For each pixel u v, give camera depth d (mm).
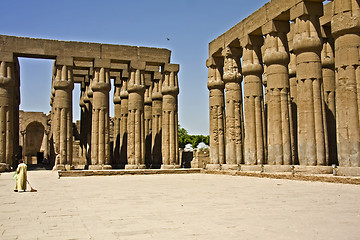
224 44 24672
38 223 6785
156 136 34844
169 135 31688
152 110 35562
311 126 16906
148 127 37250
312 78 17047
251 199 9625
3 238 5613
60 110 29141
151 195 11156
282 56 19484
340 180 13258
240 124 23844
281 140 19219
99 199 10336
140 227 6301
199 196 10609
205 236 5551
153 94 35469
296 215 7078
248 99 21891
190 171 26062
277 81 19469
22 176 13000
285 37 19844
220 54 26250
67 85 29328
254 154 21453
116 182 17453
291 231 5730
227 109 24094
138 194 11531
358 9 14852
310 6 17219
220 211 7762
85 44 30141
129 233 5855
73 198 10656
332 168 16391
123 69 35469
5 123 27953
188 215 7367
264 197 9984
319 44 17094
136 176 22969
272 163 19281
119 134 36844
